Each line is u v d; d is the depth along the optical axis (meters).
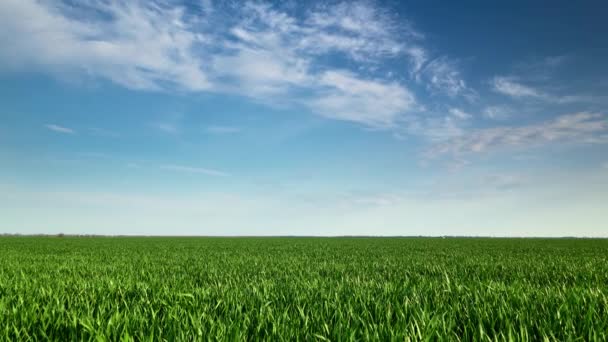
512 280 11.30
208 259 21.39
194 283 10.38
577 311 5.46
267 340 4.30
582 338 4.27
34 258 22.11
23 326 4.91
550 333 4.37
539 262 17.89
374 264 16.58
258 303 6.60
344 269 14.81
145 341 4.20
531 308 5.77
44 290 8.07
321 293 7.45
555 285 9.73
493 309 5.71
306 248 36.16
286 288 8.60
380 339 4.34
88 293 8.09
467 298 6.84
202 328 4.62
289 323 5.01
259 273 13.15
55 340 4.60
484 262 17.92
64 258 22.23
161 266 16.50
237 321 5.06
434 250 31.39
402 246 40.19
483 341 4.27
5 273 13.12
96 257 23.20
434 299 6.73
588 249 32.50
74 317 5.10
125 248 36.22
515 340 4.27
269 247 38.88
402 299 6.92
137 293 8.00
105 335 4.52
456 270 14.16
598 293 6.90
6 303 6.52
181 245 44.28
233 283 10.07
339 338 4.21
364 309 5.75
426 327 4.56
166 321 5.16
